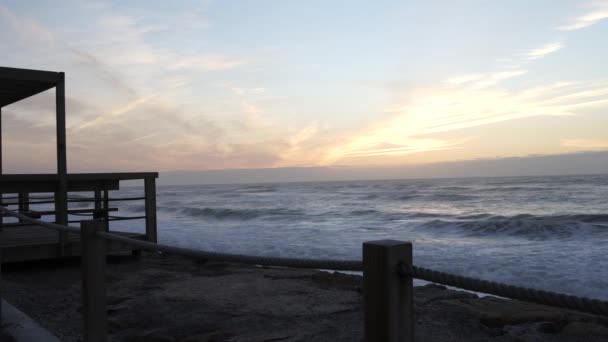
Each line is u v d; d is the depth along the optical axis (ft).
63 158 25.48
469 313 17.85
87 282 10.72
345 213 98.07
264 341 14.19
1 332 14.24
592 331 15.71
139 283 22.40
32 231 30.76
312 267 6.23
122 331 15.39
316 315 16.80
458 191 182.70
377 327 5.15
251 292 20.39
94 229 10.84
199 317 16.70
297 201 151.23
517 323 17.08
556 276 31.01
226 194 231.50
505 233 57.77
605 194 142.82
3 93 29.17
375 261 5.17
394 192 191.01
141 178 28.73
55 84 26.05
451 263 36.83
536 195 147.43
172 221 88.79
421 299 20.56
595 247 43.60
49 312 17.44
